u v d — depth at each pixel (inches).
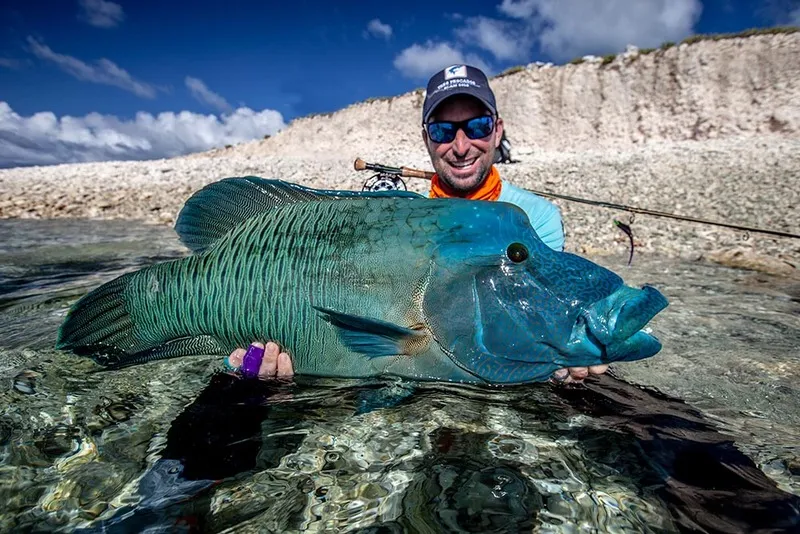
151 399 28.8
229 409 27.7
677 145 244.7
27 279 58.6
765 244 79.8
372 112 376.5
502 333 27.1
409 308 27.9
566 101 318.7
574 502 20.4
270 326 29.4
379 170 47.1
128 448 24.0
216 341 30.8
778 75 269.0
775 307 48.8
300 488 21.4
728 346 38.1
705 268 68.0
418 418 26.8
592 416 26.9
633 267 68.8
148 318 31.1
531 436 25.1
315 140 386.0
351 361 29.0
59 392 29.6
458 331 27.5
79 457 23.3
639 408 27.9
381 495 20.9
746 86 274.2
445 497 20.7
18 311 45.5
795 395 29.8
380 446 24.4
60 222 114.4
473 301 27.2
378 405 27.9
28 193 156.9
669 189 129.6
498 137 41.4
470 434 25.3
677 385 31.1
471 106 36.5
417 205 28.9
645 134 290.2
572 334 26.4
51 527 19.0
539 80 331.9
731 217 98.3
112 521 19.3
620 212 107.5
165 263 31.2
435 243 27.7
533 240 27.8
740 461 22.8
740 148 207.8
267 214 30.4
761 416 27.2
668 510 19.8
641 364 34.5
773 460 22.9
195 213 32.0
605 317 25.7
